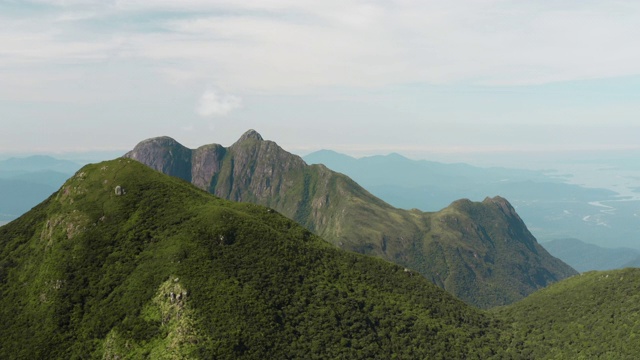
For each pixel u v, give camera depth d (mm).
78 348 154875
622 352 168750
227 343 141750
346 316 170625
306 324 162000
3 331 167250
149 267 169500
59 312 165875
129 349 147125
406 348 170375
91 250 181500
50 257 183250
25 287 180750
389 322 179000
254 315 154250
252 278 169250
